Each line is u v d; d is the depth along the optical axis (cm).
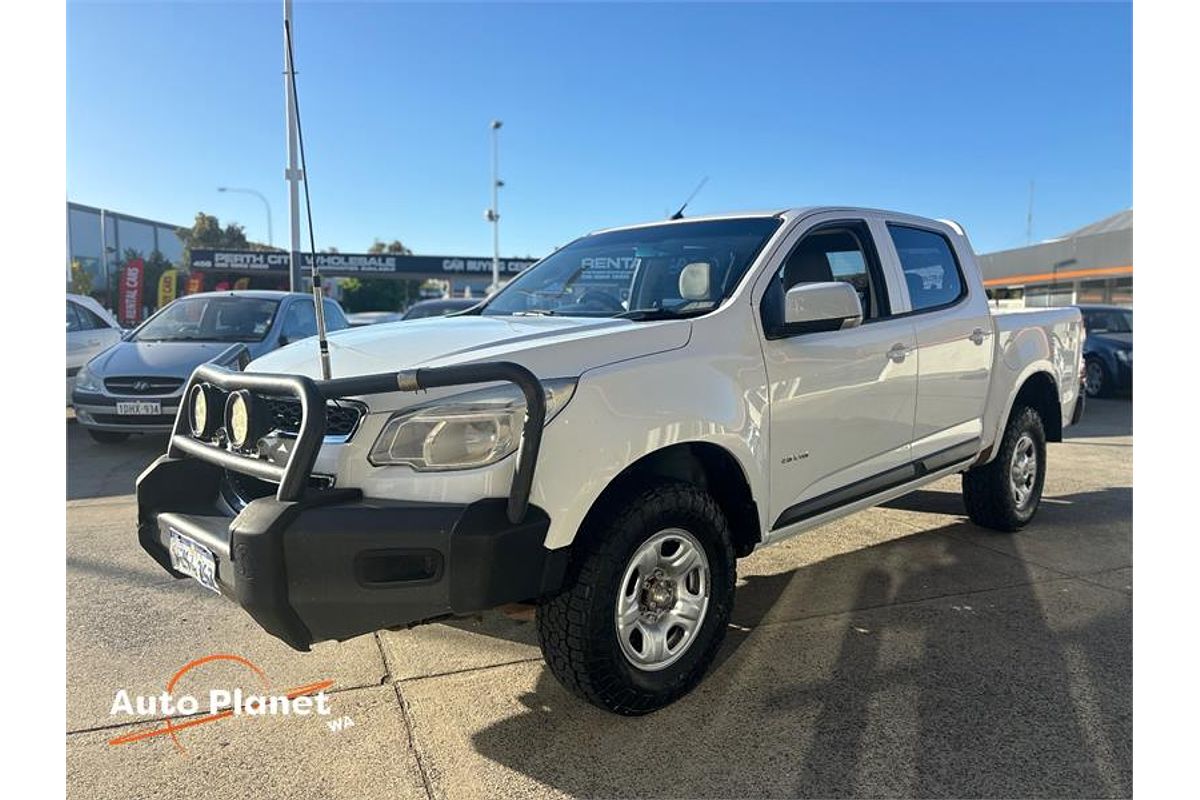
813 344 349
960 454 454
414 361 272
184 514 290
